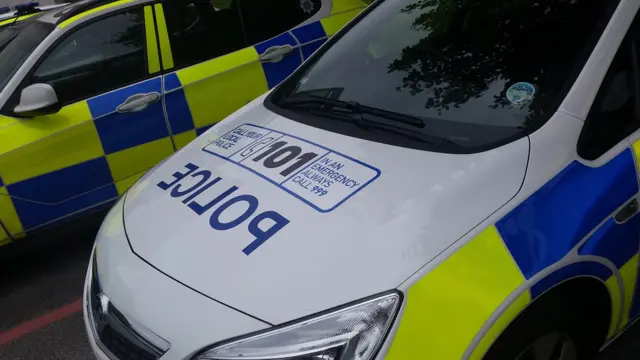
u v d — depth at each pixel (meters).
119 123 3.46
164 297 1.65
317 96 2.37
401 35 2.47
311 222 1.70
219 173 2.05
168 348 1.56
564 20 2.11
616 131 1.92
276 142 2.13
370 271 1.54
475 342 1.49
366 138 2.01
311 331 1.48
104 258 1.92
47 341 3.00
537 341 1.70
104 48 3.51
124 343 1.69
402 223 1.64
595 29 2.01
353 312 1.49
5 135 3.20
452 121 1.98
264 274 1.60
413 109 2.09
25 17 4.38
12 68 3.43
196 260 1.71
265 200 1.83
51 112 3.20
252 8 3.88
